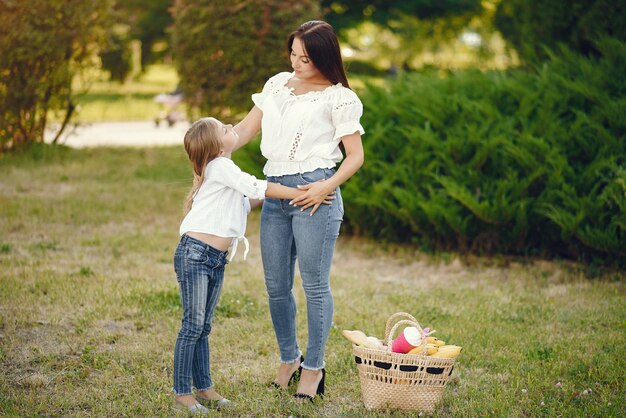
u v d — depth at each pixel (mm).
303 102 4090
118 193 10477
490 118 7922
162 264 7207
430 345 4199
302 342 5277
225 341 5273
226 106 10961
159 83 33750
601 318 5855
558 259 7543
